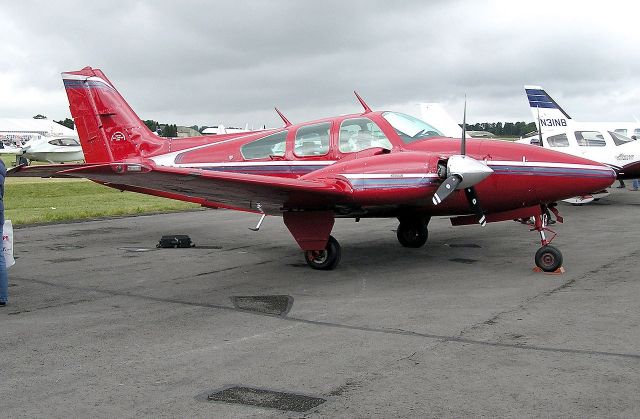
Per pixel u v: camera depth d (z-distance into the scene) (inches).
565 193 325.7
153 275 326.3
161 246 428.5
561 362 171.0
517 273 307.6
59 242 460.1
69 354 190.5
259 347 194.7
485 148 333.4
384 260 358.0
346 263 351.9
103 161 463.2
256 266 350.0
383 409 141.9
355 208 329.4
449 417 136.5
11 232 274.8
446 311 234.1
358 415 138.9
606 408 139.1
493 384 155.8
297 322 225.1
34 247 435.2
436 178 296.4
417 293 268.5
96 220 616.7
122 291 287.0
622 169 673.6
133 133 457.1
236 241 458.3
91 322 230.7
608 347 183.6
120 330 218.4
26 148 1750.7
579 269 312.5
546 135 730.8
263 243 446.3
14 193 987.9
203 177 285.9
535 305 238.7
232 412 142.8
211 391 156.7
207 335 210.4
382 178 303.7
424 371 167.2
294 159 375.6
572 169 323.0
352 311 239.5
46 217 621.3
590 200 663.1
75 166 271.6
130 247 432.5
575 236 441.1
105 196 969.5
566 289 266.2
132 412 143.9
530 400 144.7
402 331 208.2
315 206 326.3
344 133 362.9
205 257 384.2
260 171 387.5
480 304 243.6
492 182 327.6
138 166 274.4
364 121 358.9
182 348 195.3
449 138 351.3
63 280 315.0
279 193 301.0
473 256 363.9
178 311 246.4
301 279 309.4
